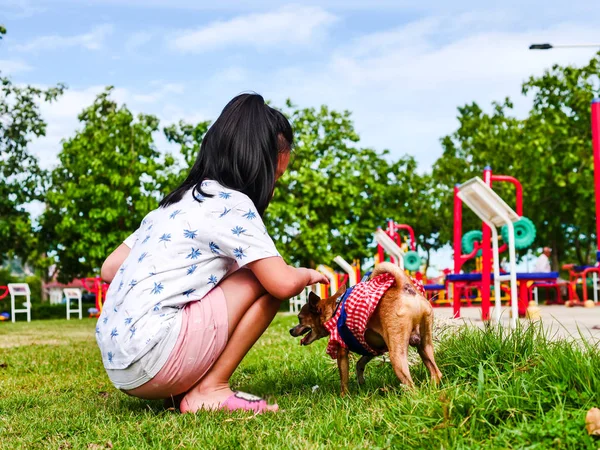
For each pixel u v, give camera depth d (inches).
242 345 143.7
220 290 143.2
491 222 312.0
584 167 924.0
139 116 1215.6
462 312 506.0
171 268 138.9
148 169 1089.4
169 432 125.6
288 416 134.7
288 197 1084.5
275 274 137.3
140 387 140.3
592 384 117.0
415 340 142.1
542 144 918.4
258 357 250.2
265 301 144.3
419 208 1225.4
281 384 176.1
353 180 1133.7
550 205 976.9
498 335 163.3
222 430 123.8
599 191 291.1
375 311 143.4
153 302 137.3
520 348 153.6
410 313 138.9
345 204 1120.8
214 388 144.0
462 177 1141.1
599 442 97.4
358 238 1157.7
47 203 1231.5
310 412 136.8
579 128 974.4
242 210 139.9
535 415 110.4
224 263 143.4
